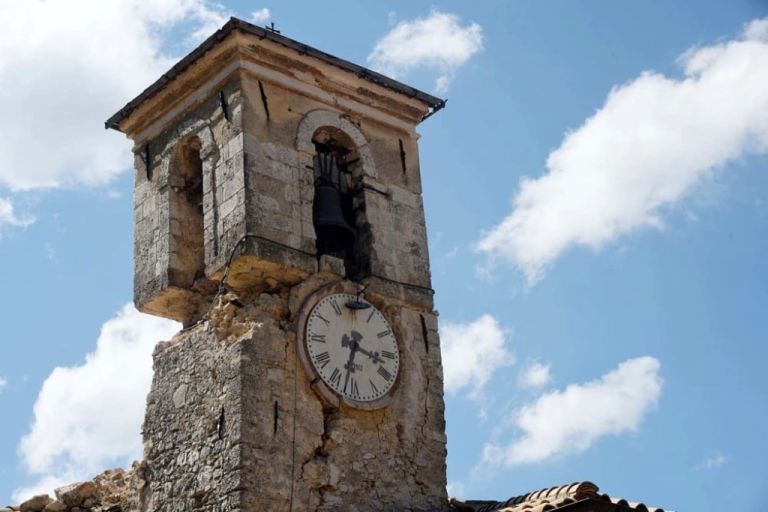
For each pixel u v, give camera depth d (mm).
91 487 31578
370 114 32844
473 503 31047
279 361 29078
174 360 30547
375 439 29844
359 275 31406
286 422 28703
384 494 29500
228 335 29594
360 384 29969
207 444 28844
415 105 33656
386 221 32031
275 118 30969
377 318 30828
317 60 31969
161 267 31438
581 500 27969
